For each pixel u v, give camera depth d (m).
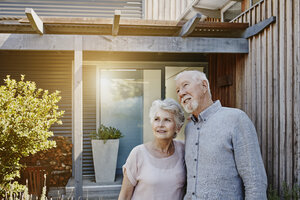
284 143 3.46
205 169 1.70
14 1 6.26
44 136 3.96
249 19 4.33
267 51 3.89
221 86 5.62
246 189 1.59
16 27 4.19
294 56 3.29
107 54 5.83
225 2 5.45
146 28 4.24
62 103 5.91
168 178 1.86
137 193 1.90
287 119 3.40
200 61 6.21
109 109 5.87
